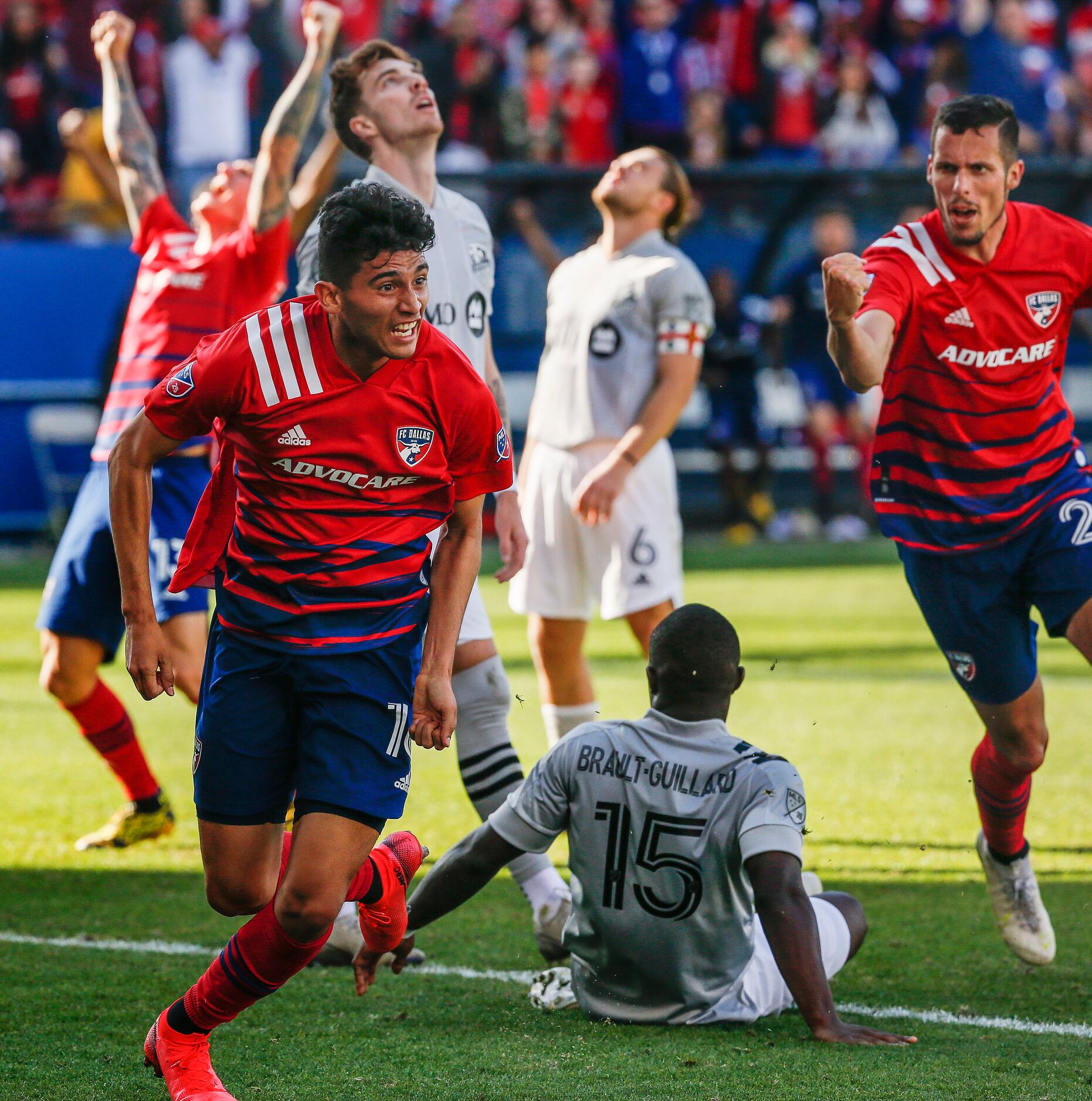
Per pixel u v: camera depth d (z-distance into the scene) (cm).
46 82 6238
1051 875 1831
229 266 1959
